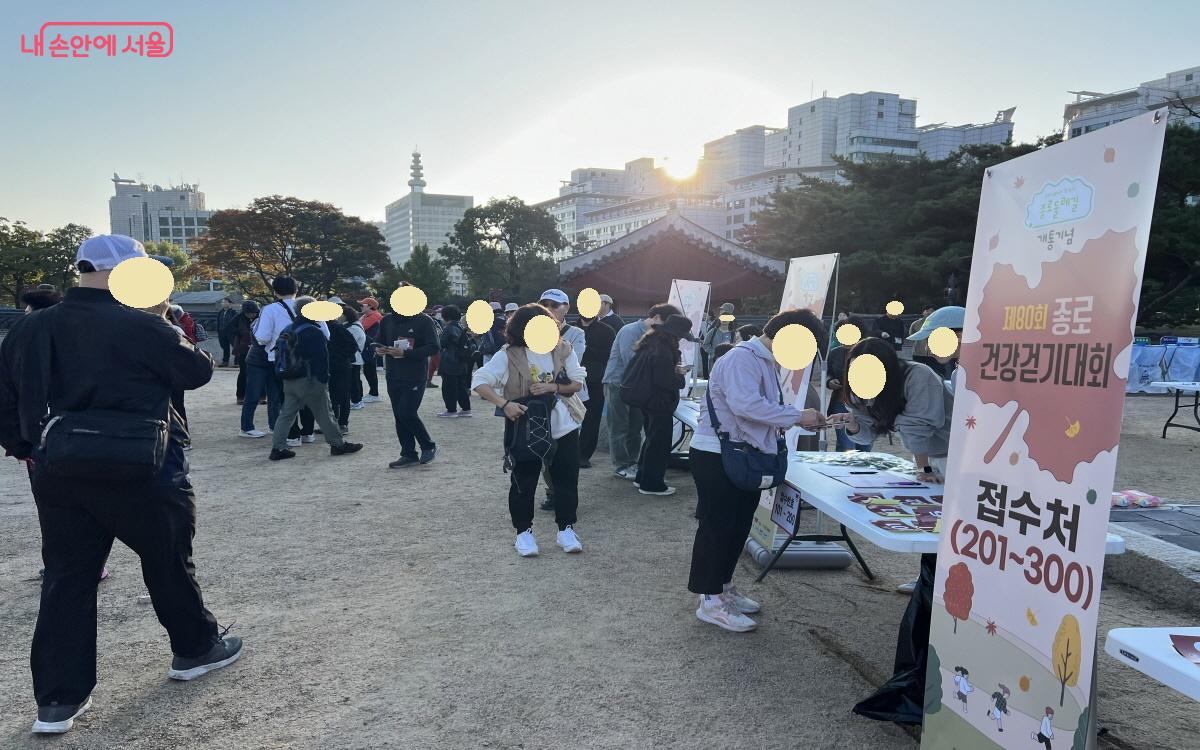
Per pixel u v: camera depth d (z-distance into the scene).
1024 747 1.92
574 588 4.16
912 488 3.56
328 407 7.95
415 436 7.54
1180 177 21.16
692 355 8.19
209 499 6.12
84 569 2.73
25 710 2.84
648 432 6.29
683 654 3.36
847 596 4.14
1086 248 1.78
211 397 13.26
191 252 58.28
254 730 2.70
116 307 2.68
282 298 8.86
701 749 2.61
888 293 26.31
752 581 4.36
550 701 2.93
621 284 16.92
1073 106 92.44
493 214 73.00
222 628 3.58
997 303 2.11
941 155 118.56
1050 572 1.85
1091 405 1.74
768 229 33.53
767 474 3.38
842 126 132.50
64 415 2.57
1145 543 4.43
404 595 4.04
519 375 4.56
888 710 2.77
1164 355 15.36
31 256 47.69
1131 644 1.83
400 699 2.93
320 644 3.43
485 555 4.73
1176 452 8.92
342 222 59.28
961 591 2.20
